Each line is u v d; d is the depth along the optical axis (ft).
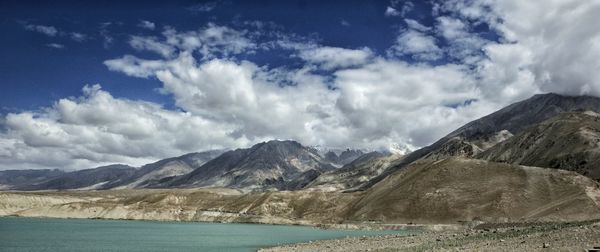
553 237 210.79
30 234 508.53
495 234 297.74
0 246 371.76
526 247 195.93
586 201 565.94
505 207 637.71
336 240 389.60
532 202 641.40
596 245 174.40
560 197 627.46
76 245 386.11
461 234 345.72
